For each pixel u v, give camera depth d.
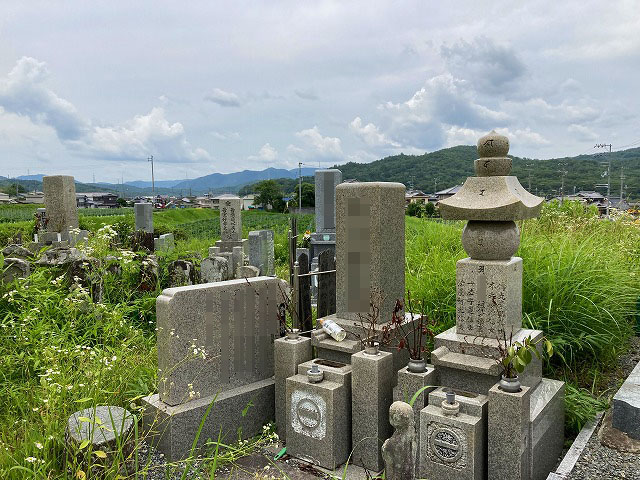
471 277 3.87
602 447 3.70
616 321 5.08
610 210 10.51
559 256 5.25
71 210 12.23
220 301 4.28
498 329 3.77
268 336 4.70
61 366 4.36
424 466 3.39
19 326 5.15
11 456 3.27
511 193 3.75
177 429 3.86
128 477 3.20
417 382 3.62
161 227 20.75
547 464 3.69
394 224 4.31
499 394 3.20
